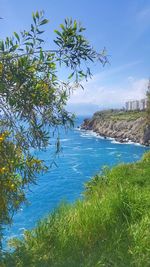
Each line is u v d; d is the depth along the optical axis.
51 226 8.56
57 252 7.50
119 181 13.34
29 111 5.41
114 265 6.46
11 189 5.89
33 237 8.51
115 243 7.35
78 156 55.16
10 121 5.53
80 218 8.28
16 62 5.01
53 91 5.56
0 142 5.53
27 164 6.07
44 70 5.26
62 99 5.62
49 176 36.28
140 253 6.89
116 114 134.12
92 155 56.66
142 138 81.00
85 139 94.38
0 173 5.60
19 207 6.74
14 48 4.84
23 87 5.19
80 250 7.54
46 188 30.64
